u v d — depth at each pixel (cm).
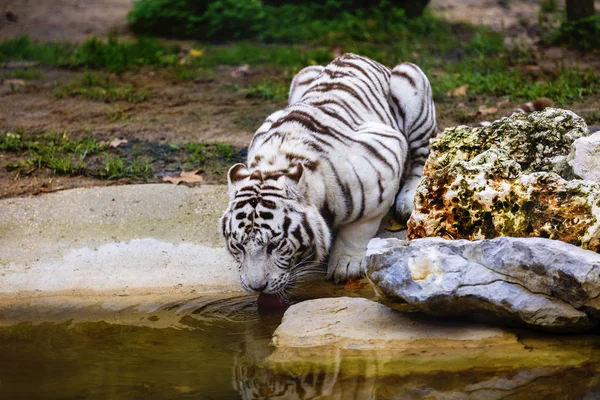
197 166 1073
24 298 783
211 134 1215
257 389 588
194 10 2048
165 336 701
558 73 1429
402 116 958
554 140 759
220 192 976
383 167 811
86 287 802
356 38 1878
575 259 623
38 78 1622
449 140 765
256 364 635
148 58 1747
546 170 752
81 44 1911
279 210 714
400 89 952
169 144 1160
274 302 757
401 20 1952
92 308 763
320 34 1938
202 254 858
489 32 1825
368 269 669
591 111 1170
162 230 901
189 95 1469
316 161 768
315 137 790
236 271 829
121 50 1777
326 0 2100
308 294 791
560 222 669
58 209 941
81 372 630
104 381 611
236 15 1975
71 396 585
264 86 1456
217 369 629
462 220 701
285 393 581
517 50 1641
